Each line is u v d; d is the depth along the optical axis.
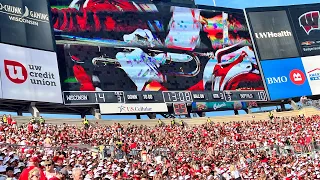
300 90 61.16
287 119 57.56
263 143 47.88
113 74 51.94
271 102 61.66
